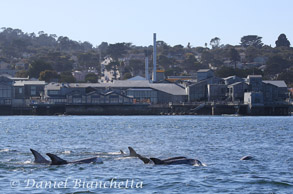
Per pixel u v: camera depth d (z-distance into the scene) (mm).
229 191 50594
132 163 66562
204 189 51375
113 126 163125
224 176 57969
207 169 62438
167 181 54969
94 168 62875
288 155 77625
